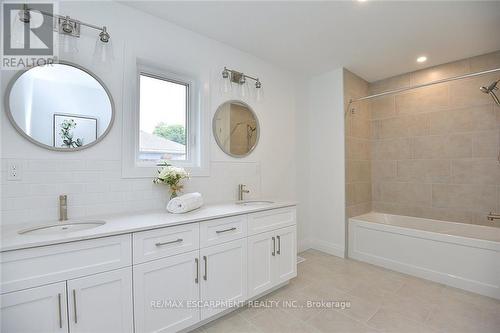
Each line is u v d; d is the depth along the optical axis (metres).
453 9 1.81
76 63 1.54
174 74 2.07
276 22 1.99
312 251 3.14
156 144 1.98
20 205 1.37
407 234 2.48
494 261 2.01
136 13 1.80
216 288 1.65
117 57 1.71
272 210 2.04
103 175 1.64
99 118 1.62
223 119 2.33
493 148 2.47
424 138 2.92
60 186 1.48
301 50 2.48
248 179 2.54
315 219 3.21
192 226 1.53
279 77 2.88
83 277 1.16
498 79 2.45
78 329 1.14
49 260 1.07
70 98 1.53
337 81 2.97
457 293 2.09
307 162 3.23
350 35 2.19
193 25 2.03
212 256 1.64
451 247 2.22
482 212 2.53
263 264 1.96
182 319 1.49
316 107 3.22
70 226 1.44
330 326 1.66
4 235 1.13
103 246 1.21
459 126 2.68
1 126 1.33
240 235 1.80
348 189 2.97
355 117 3.10
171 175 1.78
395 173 3.16
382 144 3.27
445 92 2.77
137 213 1.68
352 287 2.20
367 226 2.78
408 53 2.54
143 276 1.34
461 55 2.58
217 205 2.07
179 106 2.11
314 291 2.13
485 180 2.52
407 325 1.66
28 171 1.39
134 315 1.31
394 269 2.57
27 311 1.03
